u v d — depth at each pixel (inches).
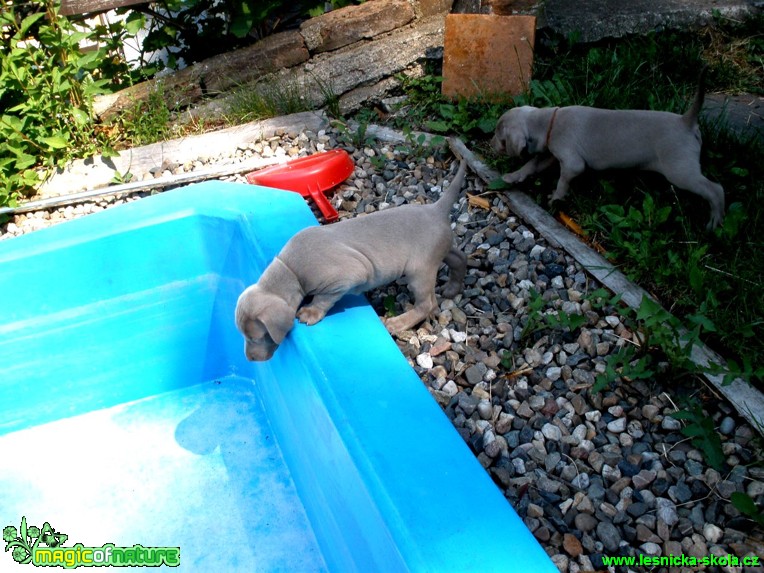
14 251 46.8
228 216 49.2
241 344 51.0
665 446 37.2
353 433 33.2
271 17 87.5
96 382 50.5
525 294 47.9
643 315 40.1
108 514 43.8
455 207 58.0
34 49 68.4
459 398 40.9
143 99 76.1
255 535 42.1
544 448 38.3
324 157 62.7
